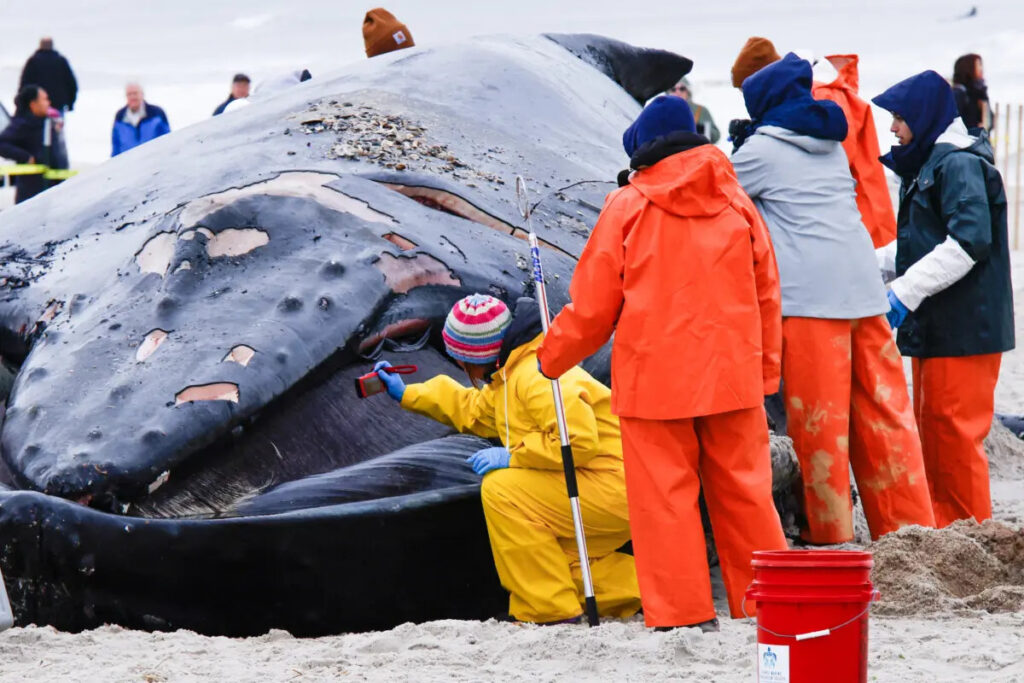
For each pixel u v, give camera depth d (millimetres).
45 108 73062
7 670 18250
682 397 19656
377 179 27141
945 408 26984
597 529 21312
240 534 20109
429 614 21562
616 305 20078
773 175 25109
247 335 22484
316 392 22781
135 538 19875
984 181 26297
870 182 32031
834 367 24719
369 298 23609
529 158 31078
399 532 20969
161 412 21312
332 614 20812
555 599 20875
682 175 19984
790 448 24141
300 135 29062
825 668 15664
